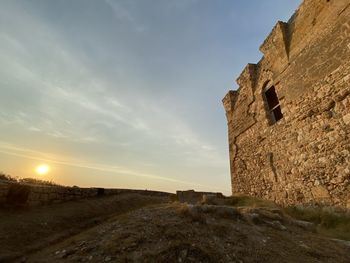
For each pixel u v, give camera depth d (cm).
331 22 810
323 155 809
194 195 1145
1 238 489
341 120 750
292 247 457
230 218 573
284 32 1064
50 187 838
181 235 432
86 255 384
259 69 1291
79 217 705
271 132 1123
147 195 1336
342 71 752
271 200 1072
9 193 710
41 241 504
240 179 1368
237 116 1477
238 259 384
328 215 724
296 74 964
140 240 415
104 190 1128
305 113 901
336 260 417
